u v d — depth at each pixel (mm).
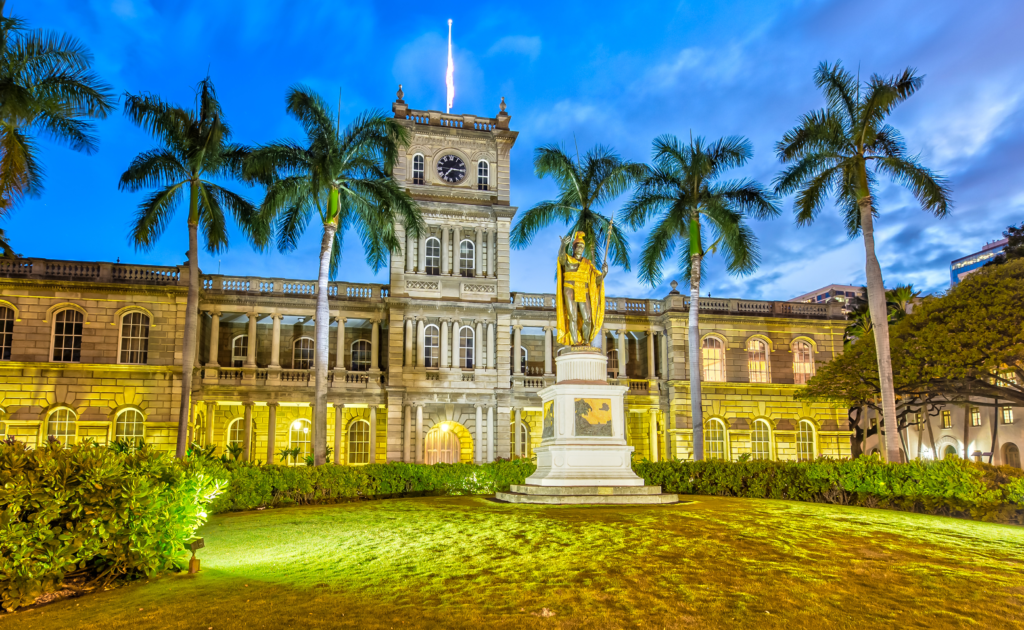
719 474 23891
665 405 46969
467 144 45375
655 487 18578
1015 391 32031
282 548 11945
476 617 7223
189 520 9773
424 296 42781
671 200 33219
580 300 20297
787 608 7586
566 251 20797
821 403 47906
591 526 13062
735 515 14891
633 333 48906
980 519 15867
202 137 29359
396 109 44406
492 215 44812
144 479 8953
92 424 36438
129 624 7035
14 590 7598
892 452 24391
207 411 39469
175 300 38625
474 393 42625
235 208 31312
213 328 40062
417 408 41625
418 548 11242
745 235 33562
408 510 17188
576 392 19219
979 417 49125
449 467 26219
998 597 8094
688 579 8797
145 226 29203
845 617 7293
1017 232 42469
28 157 22891
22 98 20547
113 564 8773
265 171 29594
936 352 30984
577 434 19000
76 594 8422
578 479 18531
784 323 48406
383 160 31391
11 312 36719
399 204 31375
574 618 7191
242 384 40094
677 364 46375
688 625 7000
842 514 15773
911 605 7742
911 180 26500
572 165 32781
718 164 33156
